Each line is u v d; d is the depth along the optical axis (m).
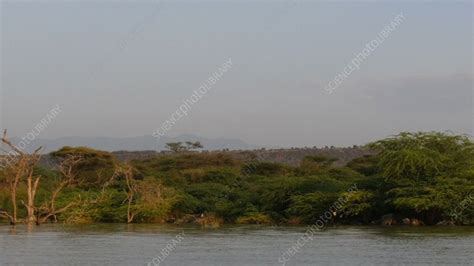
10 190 100.06
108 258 45.88
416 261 43.69
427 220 85.75
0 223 93.25
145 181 103.44
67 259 45.12
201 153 149.88
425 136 89.50
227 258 46.09
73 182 112.50
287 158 176.12
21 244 56.66
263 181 102.19
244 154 171.75
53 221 97.69
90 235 68.19
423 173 86.06
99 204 99.19
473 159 88.69
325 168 122.75
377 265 41.91
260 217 94.56
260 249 52.38
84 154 120.50
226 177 121.75
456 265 41.59
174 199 100.19
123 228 82.12
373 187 90.25
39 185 110.44
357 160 134.62
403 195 82.94
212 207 101.69
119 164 113.88
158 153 178.50
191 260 44.94
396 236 65.06
